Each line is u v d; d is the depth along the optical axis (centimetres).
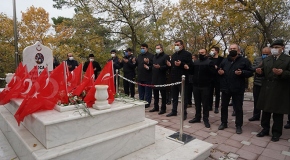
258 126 439
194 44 1528
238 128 397
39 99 251
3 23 1551
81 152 227
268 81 361
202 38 1591
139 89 610
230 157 298
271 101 352
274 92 350
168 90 643
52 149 217
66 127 229
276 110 346
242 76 389
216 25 1351
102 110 258
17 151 275
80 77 332
